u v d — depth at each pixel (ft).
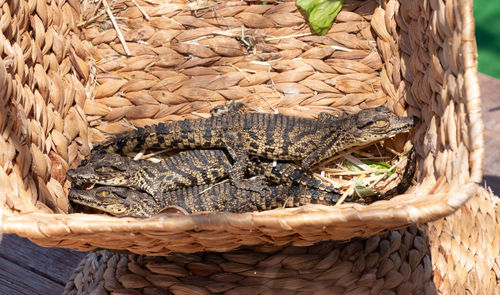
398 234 3.84
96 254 3.95
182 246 3.61
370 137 4.02
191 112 4.23
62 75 4.07
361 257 3.79
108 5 4.23
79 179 4.00
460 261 3.88
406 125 3.93
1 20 3.76
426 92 3.84
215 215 3.49
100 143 4.16
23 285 4.09
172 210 3.59
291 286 3.76
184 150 4.24
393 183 4.08
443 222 3.92
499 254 3.97
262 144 4.10
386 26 4.09
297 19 4.21
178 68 4.23
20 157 3.72
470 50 3.52
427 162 3.76
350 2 4.19
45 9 4.00
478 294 3.87
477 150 3.47
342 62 4.19
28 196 3.67
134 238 3.54
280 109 4.21
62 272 4.14
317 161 4.09
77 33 4.18
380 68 4.17
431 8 3.77
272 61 4.23
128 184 4.09
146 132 4.13
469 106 3.50
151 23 4.22
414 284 3.80
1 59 3.71
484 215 4.01
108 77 4.21
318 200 4.02
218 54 4.23
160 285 3.79
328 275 3.77
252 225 3.48
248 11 4.23
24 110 3.80
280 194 4.05
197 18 4.23
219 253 3.80
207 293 3.76
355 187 3.95
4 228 3.51
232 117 4.13
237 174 4.09
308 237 3.56
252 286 3.77
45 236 3.51
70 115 4.09
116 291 3.79
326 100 4.19
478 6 5.17
